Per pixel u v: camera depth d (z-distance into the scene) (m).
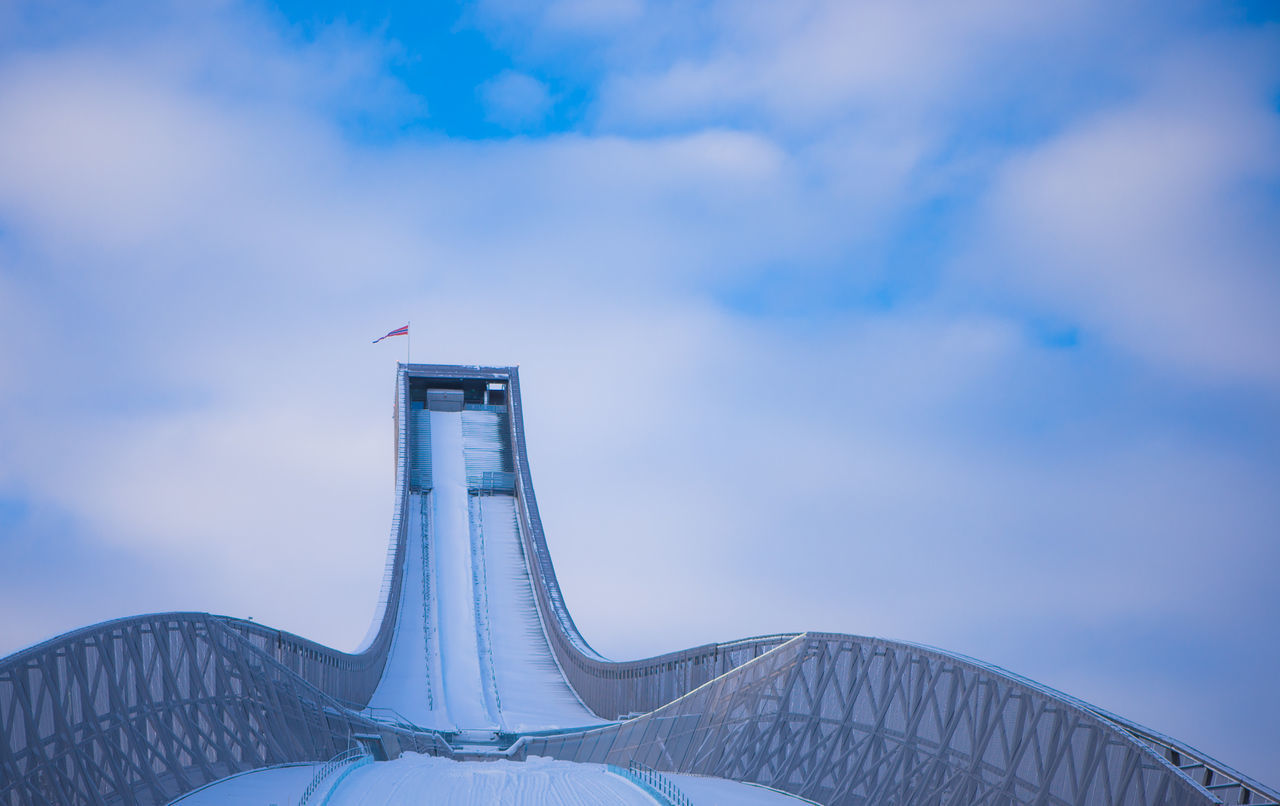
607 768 64.31
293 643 83.81
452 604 130.00
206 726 61.53
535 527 141.25
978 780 52.91
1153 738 46.84
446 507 150.50
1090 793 46.81
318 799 50.62
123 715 53.34
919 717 58.28
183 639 63.47
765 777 66.56
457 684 112.94
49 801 46.22
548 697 111.75
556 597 128.25
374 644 110.88
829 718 65.25
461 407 172.88
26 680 47.00
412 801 52.59
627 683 100.94
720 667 86.56
